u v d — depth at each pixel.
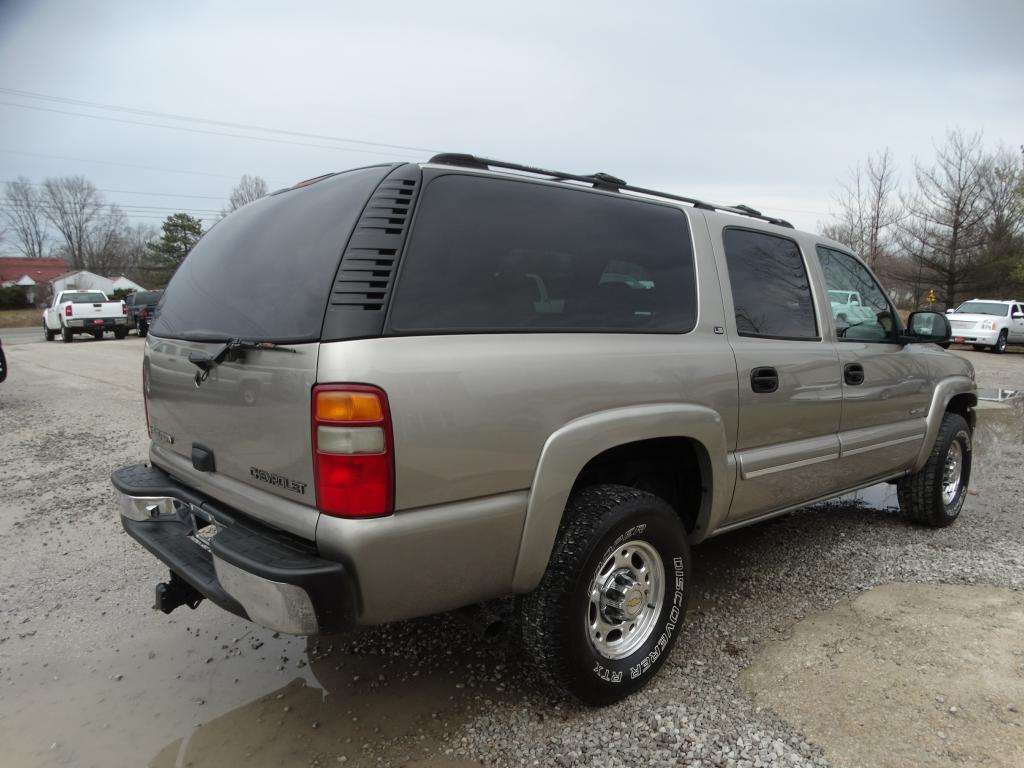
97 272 73.88
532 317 2.30
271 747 2.37
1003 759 2.20
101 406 9.16
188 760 2.30
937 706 2.48
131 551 4.14
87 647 3.06
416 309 2.03
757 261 3.23
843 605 3.33
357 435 1.87
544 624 2.32
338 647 3.04
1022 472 6.07
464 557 2.10
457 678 2.77
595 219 2.61
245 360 2.17
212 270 2.68
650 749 2.30
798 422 3.25
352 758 2.30
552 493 2.23
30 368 14.00
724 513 2.98
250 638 3.14
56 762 2.31
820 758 2.23
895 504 5.09
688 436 2.67
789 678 2.69
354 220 2.08
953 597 3.39
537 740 2.37
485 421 2.08
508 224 2.33
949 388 4.35
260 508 2.15
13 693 2.72
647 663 2.59
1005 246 26.81
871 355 3.71
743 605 3.35
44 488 5.37
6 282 66.50
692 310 2.84
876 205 30.94
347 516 1.90
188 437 2.60
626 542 2.49
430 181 2.20
